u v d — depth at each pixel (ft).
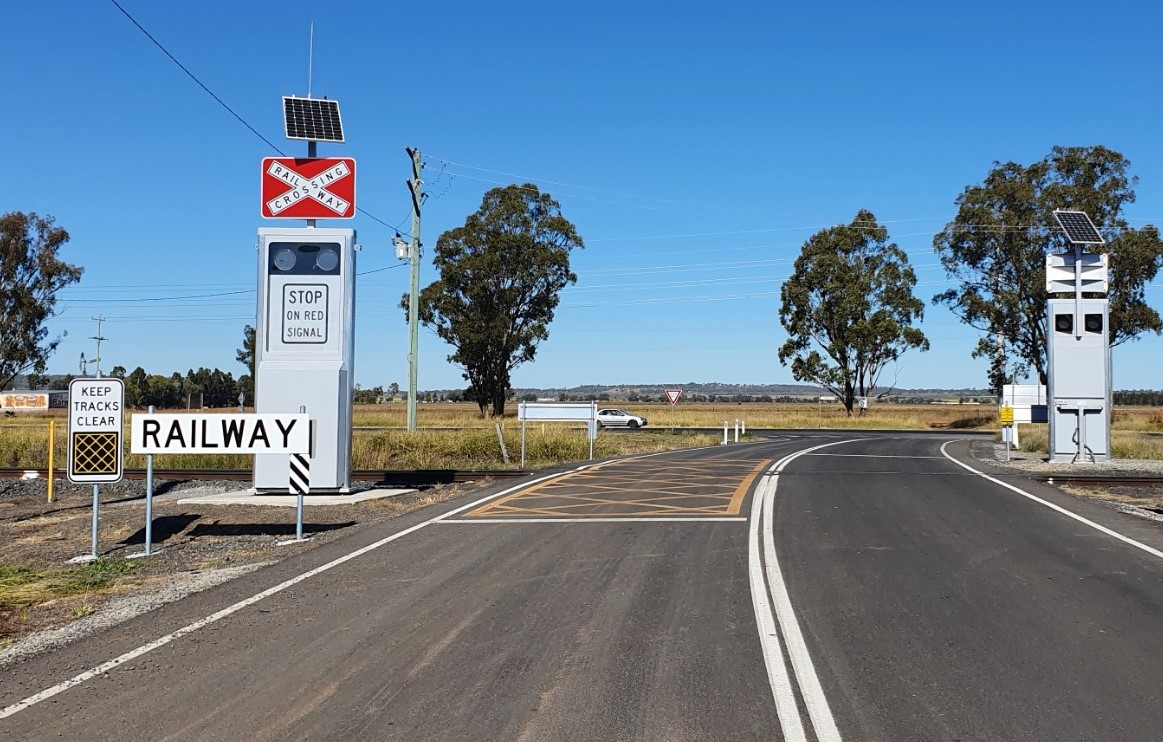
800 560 33.06
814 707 18.13
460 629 24.02
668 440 126.62
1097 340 77.92
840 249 218.18
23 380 376.48
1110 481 61.82
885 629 23.88
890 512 45.29
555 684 19.57
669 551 35.04
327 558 34.37
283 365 51.34
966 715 17.75
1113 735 16.78
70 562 36.42
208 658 21.75
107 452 37.50
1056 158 179.01
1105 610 25.91
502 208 205.16
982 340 185.68
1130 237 167.53
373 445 87.15
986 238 179.63
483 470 68.13
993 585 29.04
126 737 16.92
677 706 18.20
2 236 191.62
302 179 53.06
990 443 119.24
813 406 387.96
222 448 39.50
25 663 21.83
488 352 207.31
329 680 19.97
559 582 29.68
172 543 41.42
